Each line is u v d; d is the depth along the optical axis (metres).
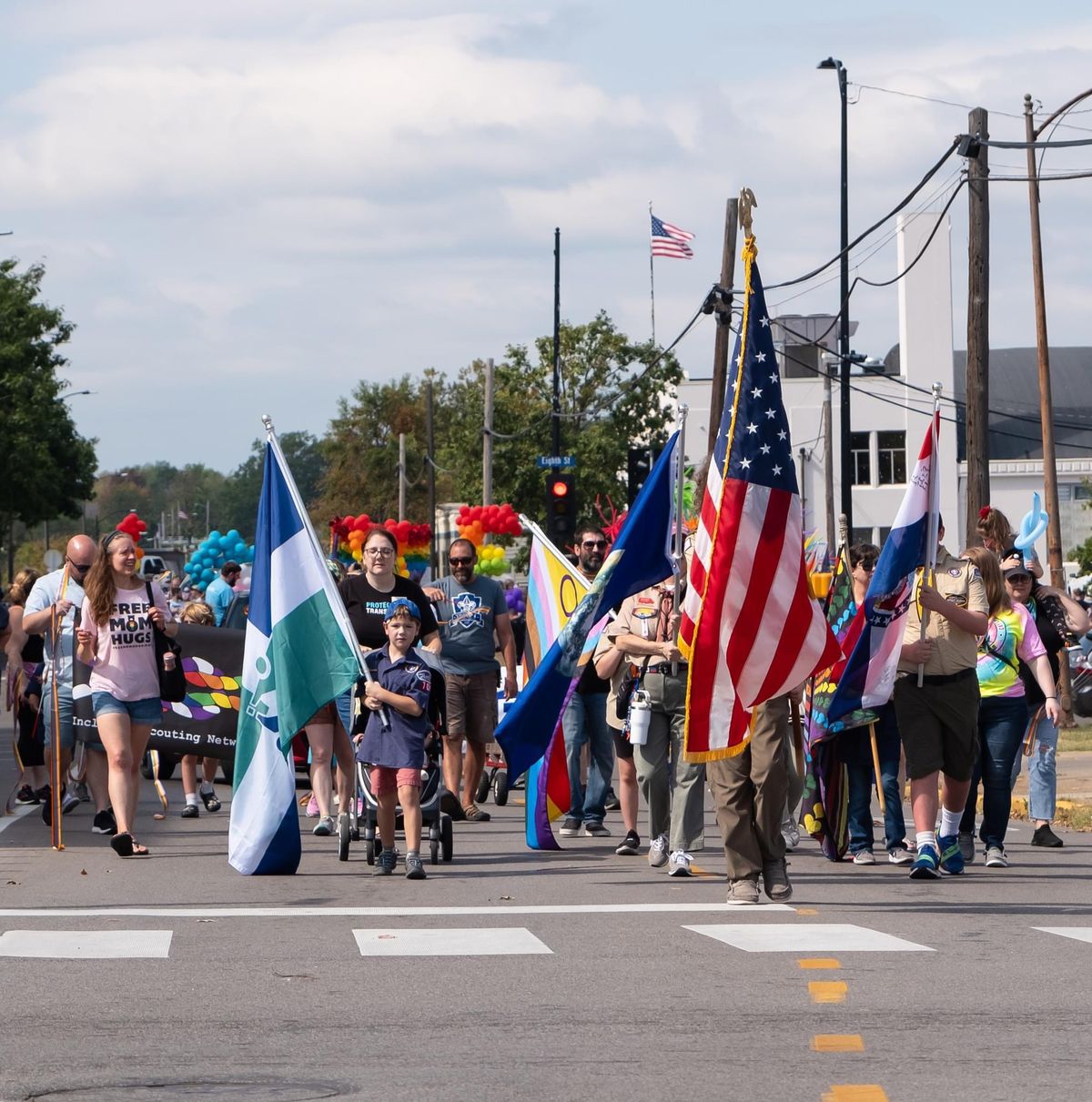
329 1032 14.12
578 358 150.75
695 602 21.70
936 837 25.41
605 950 18.06
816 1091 12.13
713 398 71.06
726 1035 13.95
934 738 24.42
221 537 62.72
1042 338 68.75
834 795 26.58
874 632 24.45
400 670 25.03
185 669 32.19
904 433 173.50
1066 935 19.12
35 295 161.38
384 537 27.64
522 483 148.25
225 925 19.98
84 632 27.02
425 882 24.30
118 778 27.08
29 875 24.98
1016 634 26.20
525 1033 14.05
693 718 21.48
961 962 17.30
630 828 27.67
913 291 173.12
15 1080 12.52
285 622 25.53
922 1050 13.39
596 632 30.59
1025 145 48.69
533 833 28.34
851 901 22.12
